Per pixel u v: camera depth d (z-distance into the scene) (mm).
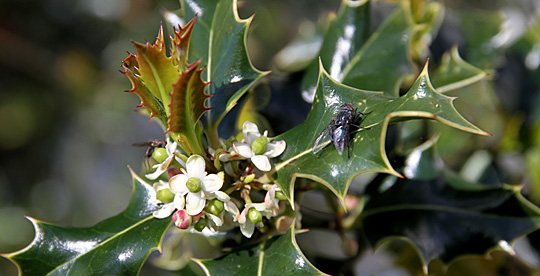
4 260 645
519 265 263
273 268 202
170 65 197
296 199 221
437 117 189
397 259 270
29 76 683
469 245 226
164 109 204
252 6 587
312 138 205
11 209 677
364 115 201
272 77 239
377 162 193
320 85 208
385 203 231
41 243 208
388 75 232
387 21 236
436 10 272
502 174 281
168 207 203
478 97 322
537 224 223
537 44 280
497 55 278
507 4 531
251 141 207
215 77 220
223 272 204
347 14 236
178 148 218
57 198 693
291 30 606
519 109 280
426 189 229
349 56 234
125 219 214
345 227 234
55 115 699
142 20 643
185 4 229
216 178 201
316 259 240
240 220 202
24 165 700
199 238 298
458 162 293
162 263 263
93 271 206
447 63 251
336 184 196
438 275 265
